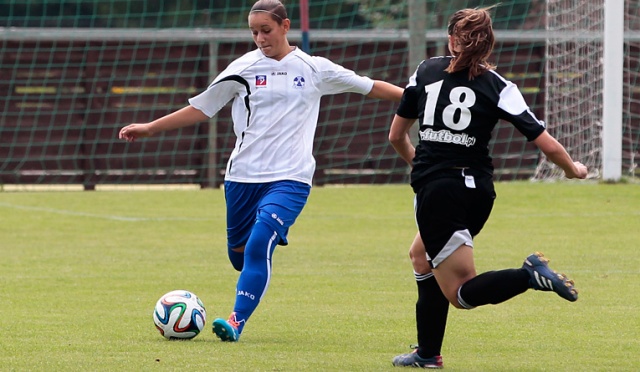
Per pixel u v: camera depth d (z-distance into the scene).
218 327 17.42
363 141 54.38
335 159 54.19
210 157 53.91
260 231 18.05
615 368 15.44
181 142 54.19
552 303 22.27
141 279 26.44
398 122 15.55
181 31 53.22
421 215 14.77
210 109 18.92
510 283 14.05
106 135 53.75
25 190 52.38
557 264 28.62
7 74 52.66
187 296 18.09
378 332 18.81
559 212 40.50
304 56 18.84
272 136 18.61
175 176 54.44
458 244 14.56
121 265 29.16
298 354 16.39
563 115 48.00
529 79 53.59
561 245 32.56
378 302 22.58
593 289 24.30
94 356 16.11
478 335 18.55
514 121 14.54
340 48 54.12
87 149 53.59
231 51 54.00
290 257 30.48
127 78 53.56
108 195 49.06
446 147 14.62
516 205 42.56
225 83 18.80
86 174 53.66
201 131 54.09
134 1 78.31
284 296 23.50
